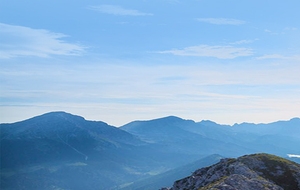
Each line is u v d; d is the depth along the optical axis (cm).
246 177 19588
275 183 19950
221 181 19550
